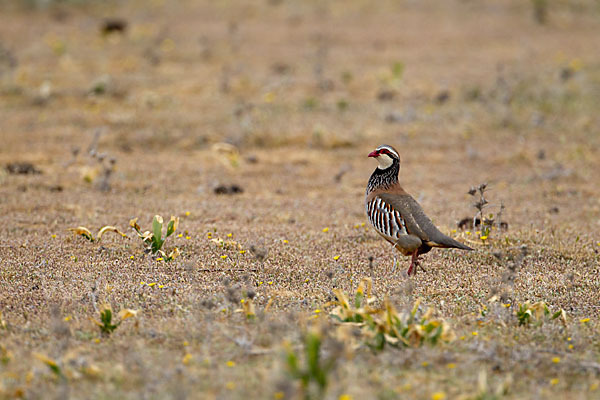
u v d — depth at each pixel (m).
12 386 9.95
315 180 25.75
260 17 57.41
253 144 30.02
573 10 59.62
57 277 14.77
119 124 31.48
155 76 39.66
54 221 19.58
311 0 63.16
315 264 16.09
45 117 32.16
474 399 9.59
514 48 48.19
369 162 28.27
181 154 28.59
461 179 25.95
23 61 41.72
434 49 47.75
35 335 11.72
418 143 30.34
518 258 16.64
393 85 38.00
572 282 14.91
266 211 21.31
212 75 40.19
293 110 34.31
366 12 59.25
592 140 30.64
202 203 22.09
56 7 58.34
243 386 9.86
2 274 14.91
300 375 9.28
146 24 53.38
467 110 34.47
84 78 38.59
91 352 11.11
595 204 22.92
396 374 10.47
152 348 11.28
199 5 60.91
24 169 25.20
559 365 10.93
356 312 11.84
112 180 24.50
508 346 11.59
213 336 11.68
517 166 27.70
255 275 15.18
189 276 14.94
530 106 35.34
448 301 13.83
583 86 38.94
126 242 17.48
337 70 42.06
